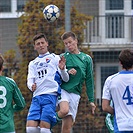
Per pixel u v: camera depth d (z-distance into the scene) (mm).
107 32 45531
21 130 37594
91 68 27219
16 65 39438
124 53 22406
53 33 38500
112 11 49781
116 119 22047
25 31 39281
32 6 39844
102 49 43906
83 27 40000
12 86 23844
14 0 47062
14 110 24469
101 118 38438
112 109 22406
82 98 37312
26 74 38750
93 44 43969
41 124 25125
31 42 39125
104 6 47000
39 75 25688
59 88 25688
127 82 22125
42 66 25750
